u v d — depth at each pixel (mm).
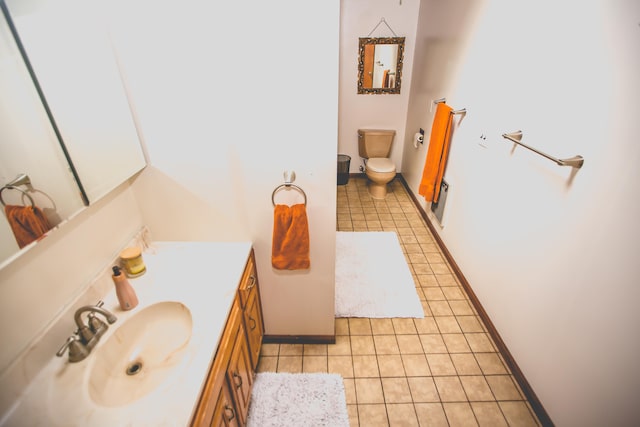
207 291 1329
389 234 3219
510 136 1741
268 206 1599
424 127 3309
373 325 2229
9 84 933
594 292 1315
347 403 1757
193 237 1682
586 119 1335
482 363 1962
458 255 2619
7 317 937
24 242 970
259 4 1164
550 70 1533
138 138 1416
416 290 2525
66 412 903
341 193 4059
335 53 1241
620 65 1175
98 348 1072
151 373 1101
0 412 899
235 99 1334
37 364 999
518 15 1753
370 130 4016
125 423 881
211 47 1237
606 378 1271
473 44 2248
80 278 1207
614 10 1189
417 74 3494
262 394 1765
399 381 1865
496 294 2066
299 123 1383
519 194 1797
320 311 1956
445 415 1699
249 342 1652
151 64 1267
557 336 1533
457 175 2607
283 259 1711
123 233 1473
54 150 1060
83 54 1151
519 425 1653
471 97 2309
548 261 1577
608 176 1236
